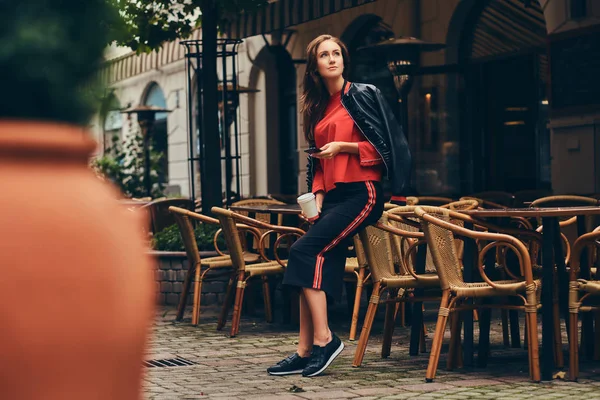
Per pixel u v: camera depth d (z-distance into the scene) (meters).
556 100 10.78
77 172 1.04
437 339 4.61
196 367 5.30
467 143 13.09
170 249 8.89
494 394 4.19
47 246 0.97
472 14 12.85
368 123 4.86
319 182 5.01
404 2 13.83
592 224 6.17
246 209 7.02
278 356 5.68
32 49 0.99
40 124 1.01
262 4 9.74
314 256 4.85
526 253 4.46
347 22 15.16
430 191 13.56
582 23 10.29
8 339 0.95
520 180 12.35
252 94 18.31
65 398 0.98
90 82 1.04
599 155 10.15
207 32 9.95
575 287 4.54
